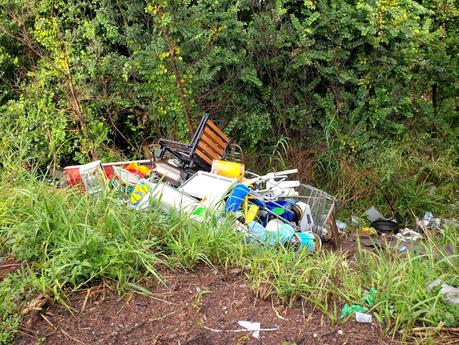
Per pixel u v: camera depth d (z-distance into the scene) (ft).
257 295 11.22
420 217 22.11
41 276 11.02
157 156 19.12
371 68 23.45
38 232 12.08
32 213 12.80
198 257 12.16
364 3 22.61
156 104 21.16
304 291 11.34
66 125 20.56
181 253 12.12
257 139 22.72
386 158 22.72
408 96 24.07
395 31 22.41
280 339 10.03
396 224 20.75
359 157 23.24
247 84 22.95
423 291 10.96
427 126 25.16
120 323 10.35
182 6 20.18
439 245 15.12
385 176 22.33
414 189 22.81
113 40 21.91
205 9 21.44
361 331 10.32
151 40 21.20
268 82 23.56
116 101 21.18
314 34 23.50
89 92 20.33
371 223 20.88
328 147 22.89
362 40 23.12
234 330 10.24
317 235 15.90
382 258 12.65
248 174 20.20
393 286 11.18
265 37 22.41
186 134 21.04
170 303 10.90
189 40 19.72
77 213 12.50
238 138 23.22
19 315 10.21
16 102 21.04
